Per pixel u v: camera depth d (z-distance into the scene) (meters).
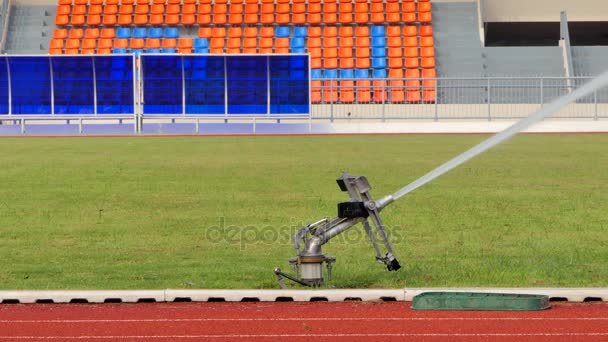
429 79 49.28
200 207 18.78
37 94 47.81
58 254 13.85
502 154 31.36
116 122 50.34
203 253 13.86
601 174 24.66
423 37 59.09
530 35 63.75
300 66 47.78
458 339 8.53
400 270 12.10
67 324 9.25
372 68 57.41
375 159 29.42
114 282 11.60
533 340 8.48
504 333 8.73
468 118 50.41
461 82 54.41
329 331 8.88
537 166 26.84
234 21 60.69
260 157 30.30
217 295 10.36
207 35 60.16
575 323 9.09
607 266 12.49
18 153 32.25
